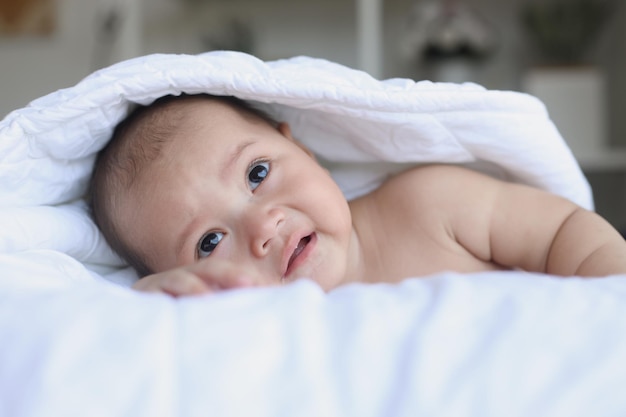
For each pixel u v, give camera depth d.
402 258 0.87
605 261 0.73
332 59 2.72
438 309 0.41
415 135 0.84
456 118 0.82
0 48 2.87
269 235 0.73
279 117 0.91
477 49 2.46
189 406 0.37
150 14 2.78
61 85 2.88
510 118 0.83
